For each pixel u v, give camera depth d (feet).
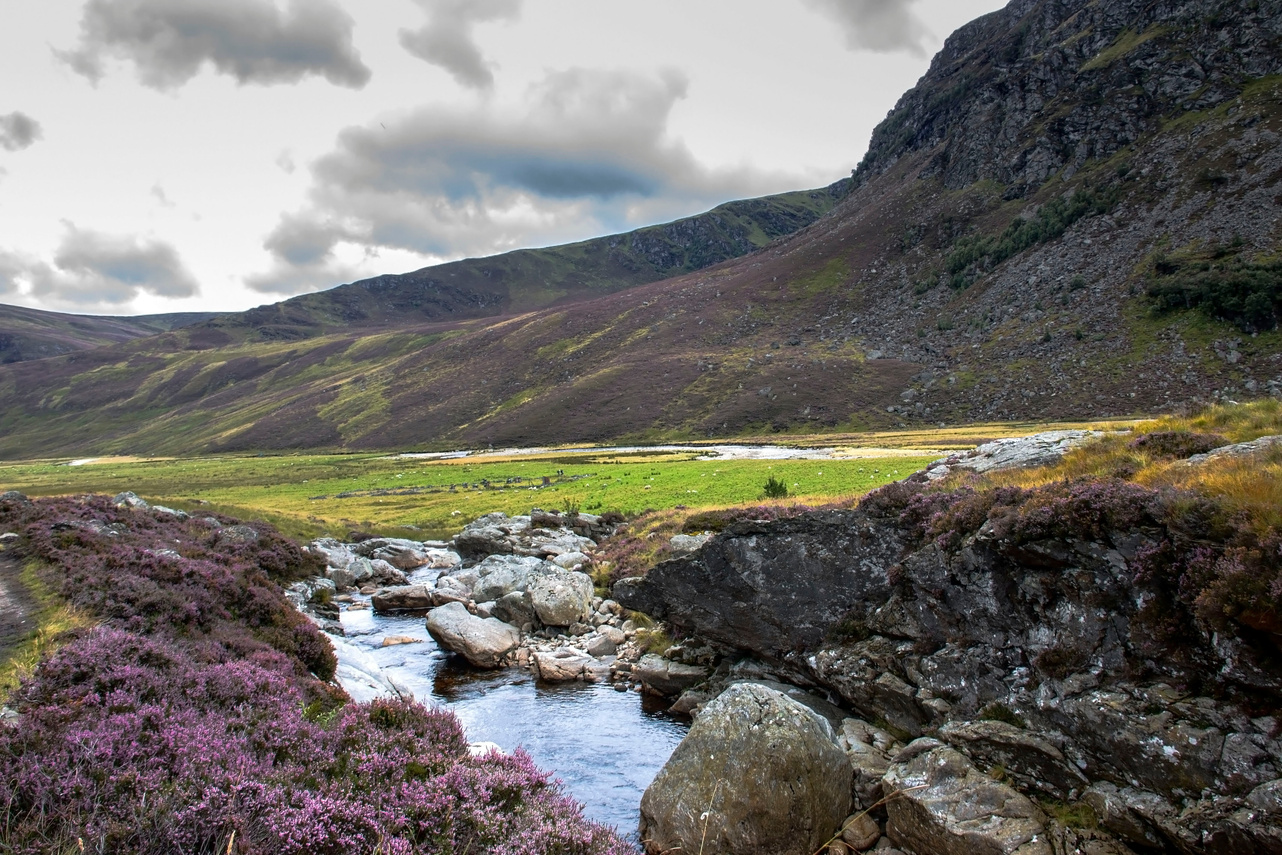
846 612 60.49
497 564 122.62
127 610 49.39
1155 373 474.08
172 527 107.04
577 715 67.41
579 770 55.77
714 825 40.55
